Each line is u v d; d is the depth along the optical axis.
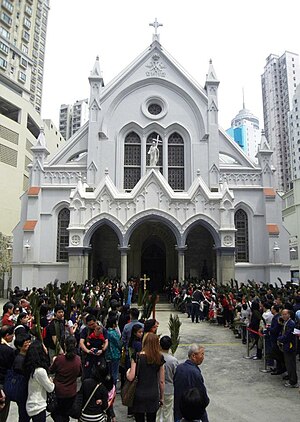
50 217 33.03
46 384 6.27
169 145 35.84
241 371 12.13
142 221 30.59
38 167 33.66
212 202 30.94
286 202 56.00
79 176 33.97
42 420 6.20
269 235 32.16
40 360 6.41
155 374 6.53
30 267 31.20
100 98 35.56
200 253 35.06
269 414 8.49
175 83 36.25
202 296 24.17
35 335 9.94
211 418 8.25
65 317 11.96
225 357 14.08
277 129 134.25
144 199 30.84
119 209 30.66
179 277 29.84
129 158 35.44
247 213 33.75
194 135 35.59
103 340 8.75
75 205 30.44
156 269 35.72
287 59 133.00
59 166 34.19
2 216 52.53
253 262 32.66
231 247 29.86
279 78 136.25
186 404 4.09
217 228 30.52
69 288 19.17
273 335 11.64
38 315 9.98
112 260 34.91
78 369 7.01
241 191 33.88
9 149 55.09
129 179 35.00
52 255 32.41
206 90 36.44
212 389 10.32
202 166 35.00
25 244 31.33
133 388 6.40
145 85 36.41
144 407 6.33
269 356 11.80
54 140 75.50
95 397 6.19
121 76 36.09
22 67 76.69
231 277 29.59
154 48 36.91
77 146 35.59
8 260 48.91
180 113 36.00
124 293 23.20
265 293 18.33
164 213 30.50
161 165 35.09
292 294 17.25
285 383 10.80
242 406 9.01
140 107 35.88
